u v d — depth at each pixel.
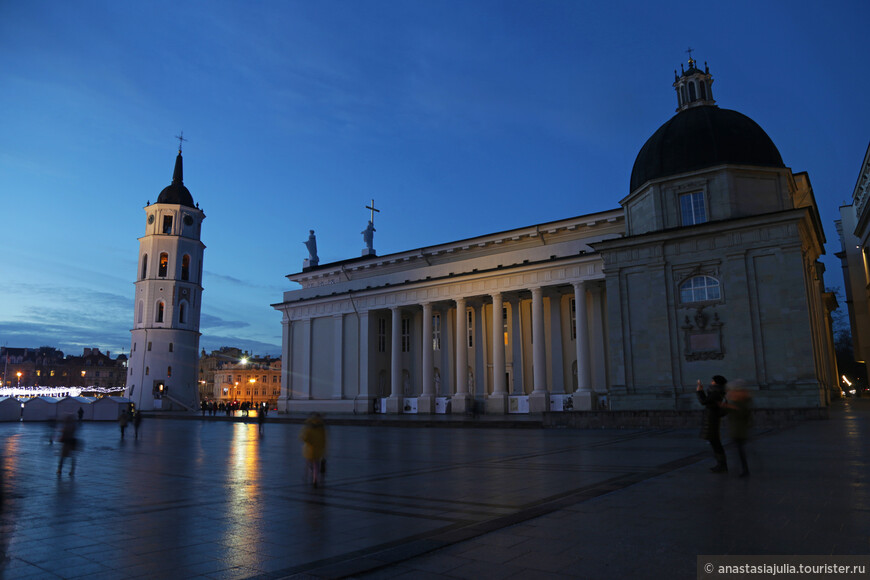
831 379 52.12
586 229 45.31
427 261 53.28
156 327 75.12
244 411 62.34
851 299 58.66
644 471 11.71
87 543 6.98
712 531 6.33
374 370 51.50
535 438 22.84
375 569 5.46
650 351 31.12
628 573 5.02
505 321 48.22
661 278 31.30
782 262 28.34
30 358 144.38
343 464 15.08
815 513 6.98
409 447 20.11
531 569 5.26
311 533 7.30
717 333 29.44
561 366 43.59
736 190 30.84
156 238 77.25
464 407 44.09
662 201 32.69
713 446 10.85
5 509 9.35
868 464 10.94
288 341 58.00
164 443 24.34
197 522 8.15
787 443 15.34
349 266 58.41
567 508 8.02
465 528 7.02
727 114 33.16
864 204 47.25
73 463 13.61
